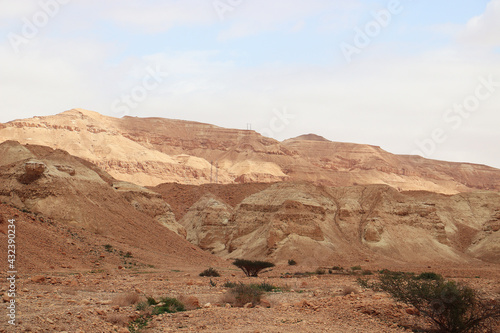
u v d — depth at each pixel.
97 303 30.23
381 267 93.31
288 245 108.69
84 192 84.31
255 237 122.38
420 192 164.38
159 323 26.88
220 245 131.00
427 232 130.62
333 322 28.69
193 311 30.00
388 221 129.12
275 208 130.38
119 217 85.38
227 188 174.75
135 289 38.88
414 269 89.25
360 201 138.12
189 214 151.62
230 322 27.34
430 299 28.52
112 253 67.69
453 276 72.81
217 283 48.31
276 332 25.58
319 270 74.88
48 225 66.25
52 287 37.88
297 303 33.22
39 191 77.31
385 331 27.41
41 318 23.81
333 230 124.00
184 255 84.69
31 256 53.66
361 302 33.19
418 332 27.86
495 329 28.67
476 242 138.50
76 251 62.31
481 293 38.12
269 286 44.38
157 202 117.25
